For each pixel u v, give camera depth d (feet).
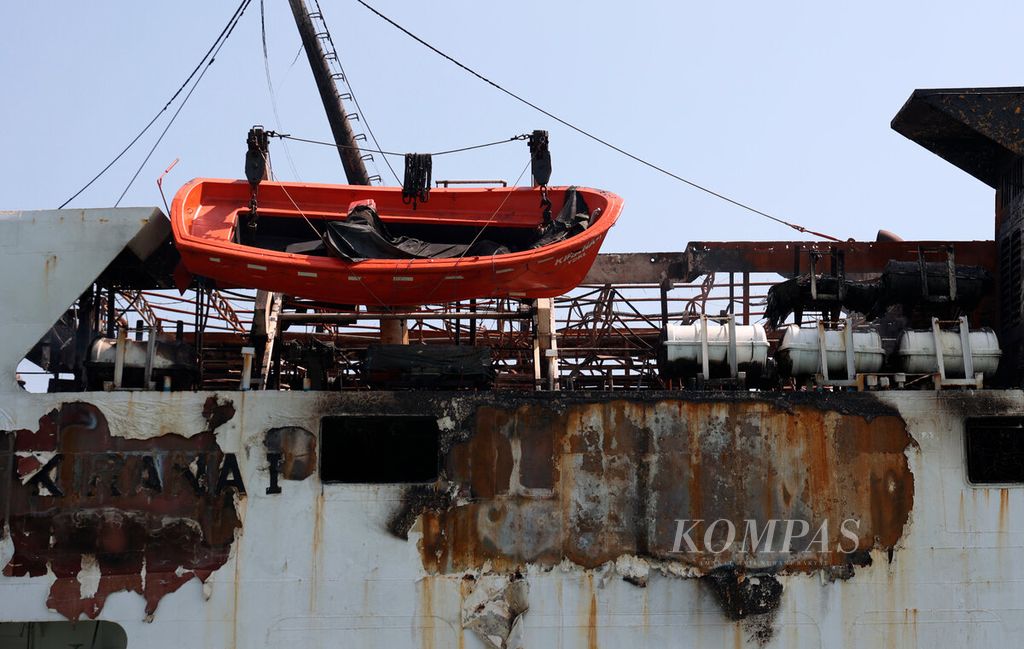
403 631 117.80
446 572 118.83
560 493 120.57
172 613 117.29
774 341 175.22
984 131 144.15
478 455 120.78
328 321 144.46
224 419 120.47
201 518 118.83
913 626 120.06
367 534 119.14
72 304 126.00
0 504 118.93
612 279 172.35
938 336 130.72
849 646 119.65
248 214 146.61
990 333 132.87
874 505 121.80
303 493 119.44
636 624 119.14
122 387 128.98
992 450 131.44
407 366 129.08
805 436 122.62
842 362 131.13
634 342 186.50
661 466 121.49
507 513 119.96
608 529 120.26
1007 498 121.90
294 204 146.20
